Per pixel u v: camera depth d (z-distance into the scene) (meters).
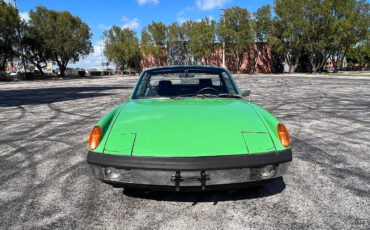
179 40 51.50
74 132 5.39
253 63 50.41
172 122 2.31
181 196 2.61
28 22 41.38
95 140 2.20
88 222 2.19
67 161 3.71
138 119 2.40
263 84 17.94
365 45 40.94
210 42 45.88
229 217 2.22
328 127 5.42
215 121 2.32
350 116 6.50
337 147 4.12
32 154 4.03
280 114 6.92
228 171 2.01
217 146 2.07
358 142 4.37
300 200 2.50
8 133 5.36
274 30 42.62
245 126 2.28
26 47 40.03
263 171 2.08
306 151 3.96
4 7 34.84
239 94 3.19
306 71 50.88
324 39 38.09
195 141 2.10
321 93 11.57
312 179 2.97
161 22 50.91
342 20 35.81
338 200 2.48
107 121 2.42
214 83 3.34
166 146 2.07
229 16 43.91
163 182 2.04
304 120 6.14
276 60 50.97
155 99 3.07
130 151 2.07
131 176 2.06
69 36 42.94
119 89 16.34
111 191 2.76
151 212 2.33
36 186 2.90
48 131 5.49
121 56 53.31
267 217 2.21
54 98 11.83
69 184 2.95
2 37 35.41
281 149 2.14
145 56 54.75
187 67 3.46
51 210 2.39
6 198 2.63
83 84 23.12
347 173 3.13
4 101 10.98
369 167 3.30
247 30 43.50
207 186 2.04
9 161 3.73
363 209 2.31
